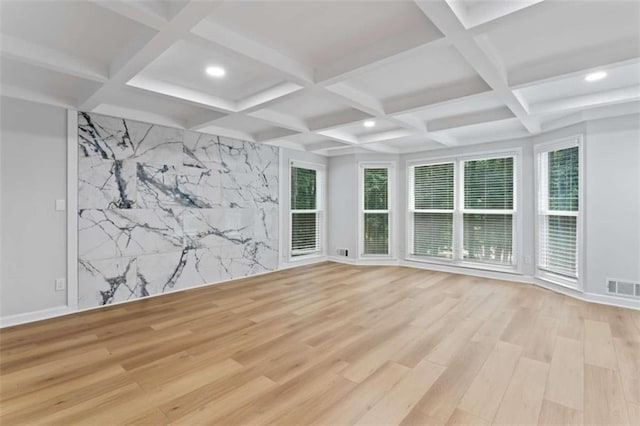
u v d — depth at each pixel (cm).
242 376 221
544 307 366
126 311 357
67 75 290
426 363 239
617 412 181
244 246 525
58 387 207
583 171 390
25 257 324
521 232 486
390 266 615
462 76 287
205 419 177
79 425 172
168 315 344
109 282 381
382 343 273
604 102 330
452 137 514
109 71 264
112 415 180
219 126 477
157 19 183
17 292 320
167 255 433
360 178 640
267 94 323
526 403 190
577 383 211
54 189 342
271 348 264
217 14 198
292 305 378
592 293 386
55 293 343
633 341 274
